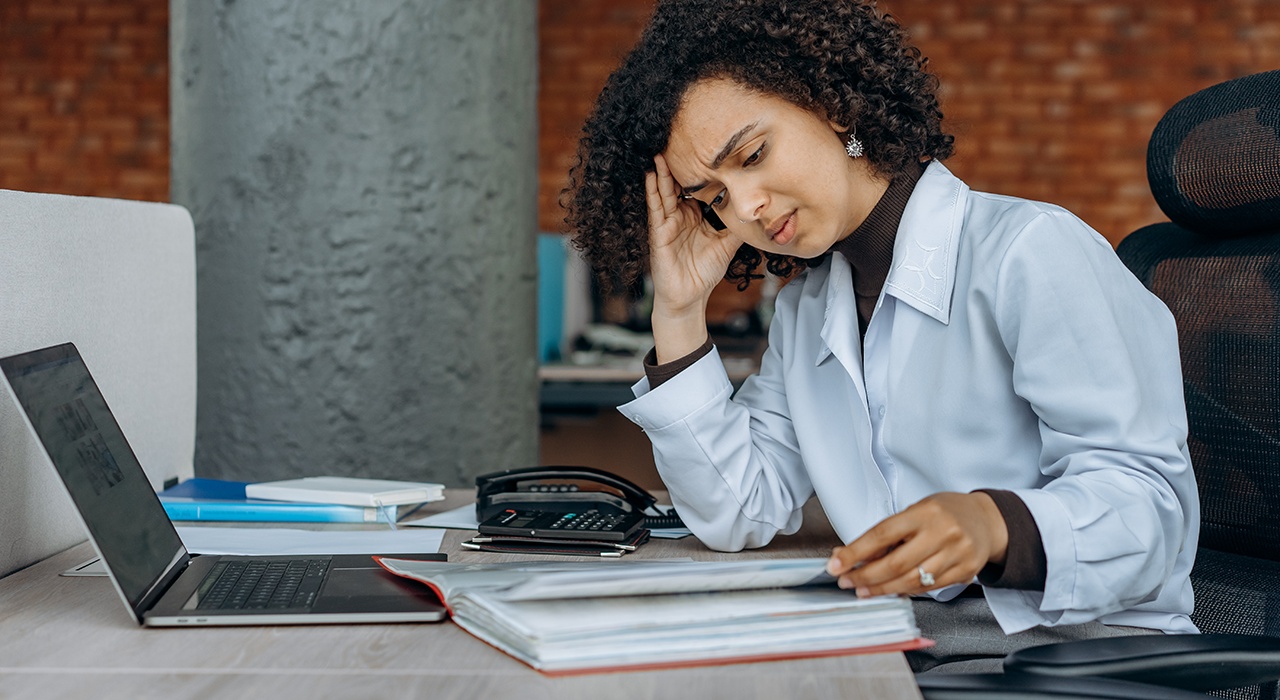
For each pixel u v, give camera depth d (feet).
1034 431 3.19
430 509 4.22
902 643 2.28
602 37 18.45
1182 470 2.87
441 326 5.93
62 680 2.09
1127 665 2.30
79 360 3.00
